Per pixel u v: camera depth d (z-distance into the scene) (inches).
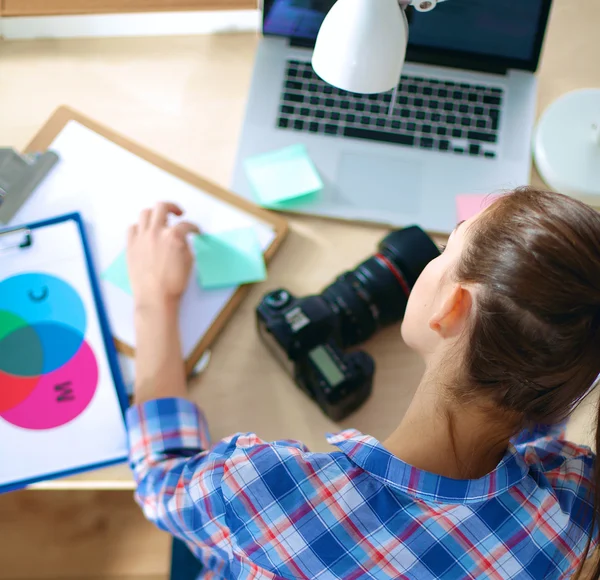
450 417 18.9
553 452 22.4
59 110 32.9
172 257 29.2
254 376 29.6
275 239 31.5
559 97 34.0
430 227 32.0
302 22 32.8
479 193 32.4
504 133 33.1
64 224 30.6
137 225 30.2
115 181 31.9
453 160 32.8
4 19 33.8
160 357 27.9
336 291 28.0
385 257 28.2
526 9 30.9
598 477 18.9
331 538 19.4
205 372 29.7
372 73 21.1
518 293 15.2
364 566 19.1
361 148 32.9
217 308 30.1
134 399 28.2
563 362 15.8
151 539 39.3
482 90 33.5
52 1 33.5
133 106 34.2
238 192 32.3
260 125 33.0
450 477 19.3
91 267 30.1
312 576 19.6
